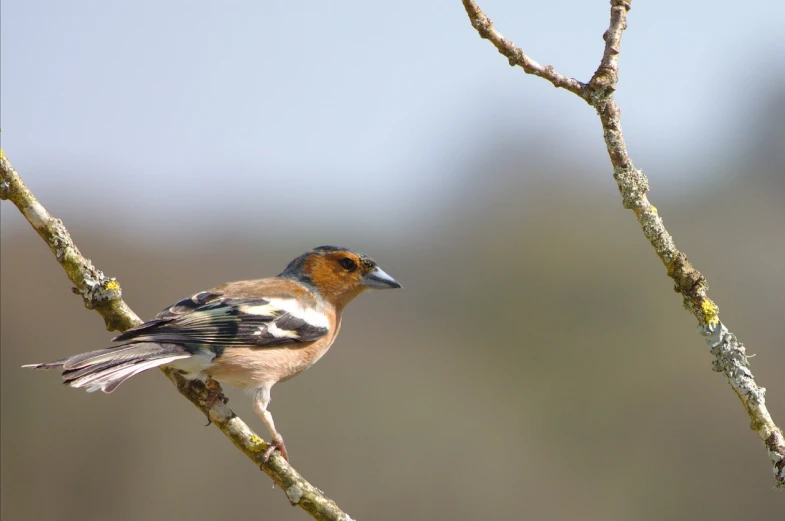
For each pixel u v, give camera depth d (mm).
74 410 14688
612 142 6180
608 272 17328
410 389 16109
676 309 16703
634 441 15398
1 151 7023
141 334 7176
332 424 15195
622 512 14641
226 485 14156
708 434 15242
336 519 6863
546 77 6230
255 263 18984
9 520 14000
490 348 16969
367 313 17609
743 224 17031
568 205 18344
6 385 14891
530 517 14578
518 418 15742
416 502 14453
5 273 15938
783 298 15938
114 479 14281
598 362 16406
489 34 6215
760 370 15148
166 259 18375
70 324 15898
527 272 17531
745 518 14508
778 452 5543
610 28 6324
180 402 14875
